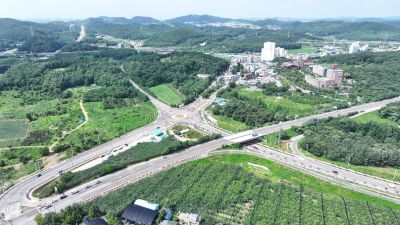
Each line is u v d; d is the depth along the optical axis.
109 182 178.50
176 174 185.88
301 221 147.88
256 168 199.00
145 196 164.00
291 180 186.25
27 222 146.25
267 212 153.62
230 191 170.50
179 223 146.00
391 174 194.75
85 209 149.88
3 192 171.75
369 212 156.50
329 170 198.00
